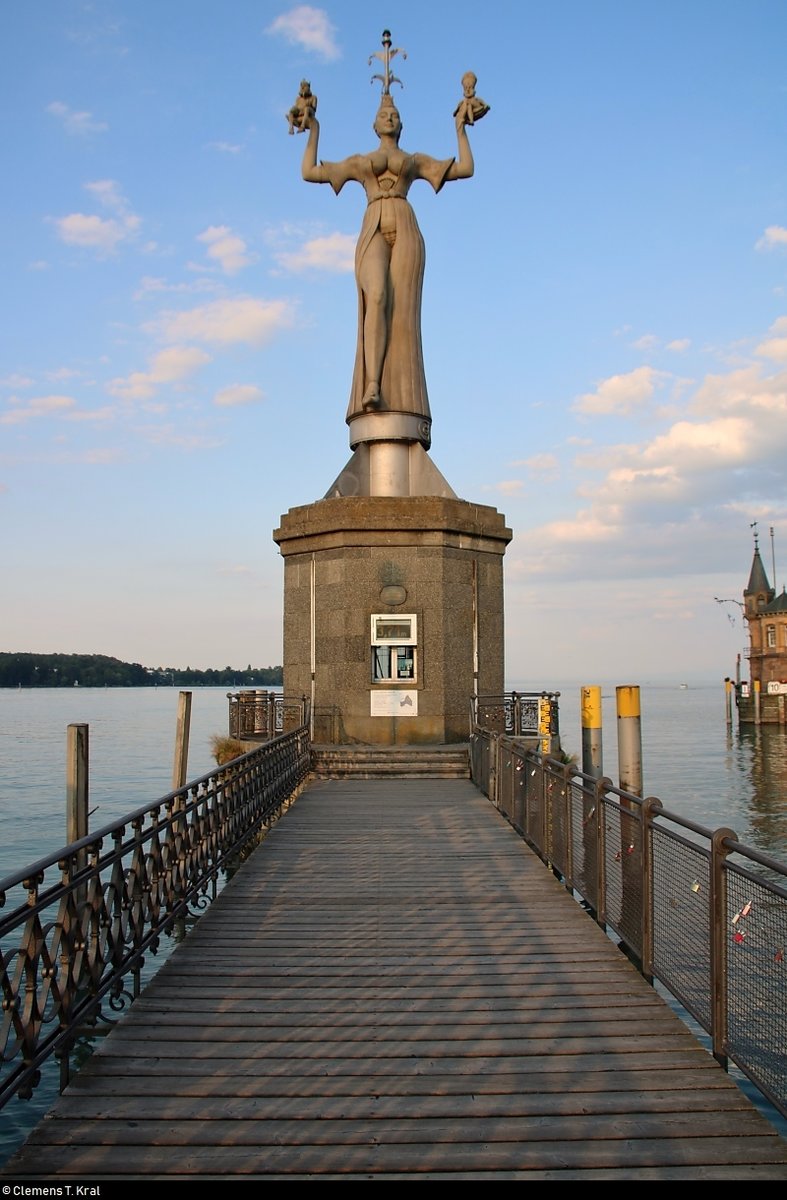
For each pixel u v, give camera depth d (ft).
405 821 42.86
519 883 31.91
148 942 22.30
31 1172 14.44
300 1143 15.26
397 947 25.27
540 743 58.65
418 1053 18.63
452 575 64.13
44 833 88.28
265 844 38.01
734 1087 17.22
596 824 27.22
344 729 62.64
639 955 22.98
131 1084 17.28
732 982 17.38
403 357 69.62
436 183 70.13
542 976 23.08
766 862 15.49
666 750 187.62
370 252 69.00
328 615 64.28
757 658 273.13
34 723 344.08
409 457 70.54
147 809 22.66
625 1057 18.48
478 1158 14.83
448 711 62.90
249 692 67.62
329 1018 20.43
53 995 17.28
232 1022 20.18
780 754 175.42
